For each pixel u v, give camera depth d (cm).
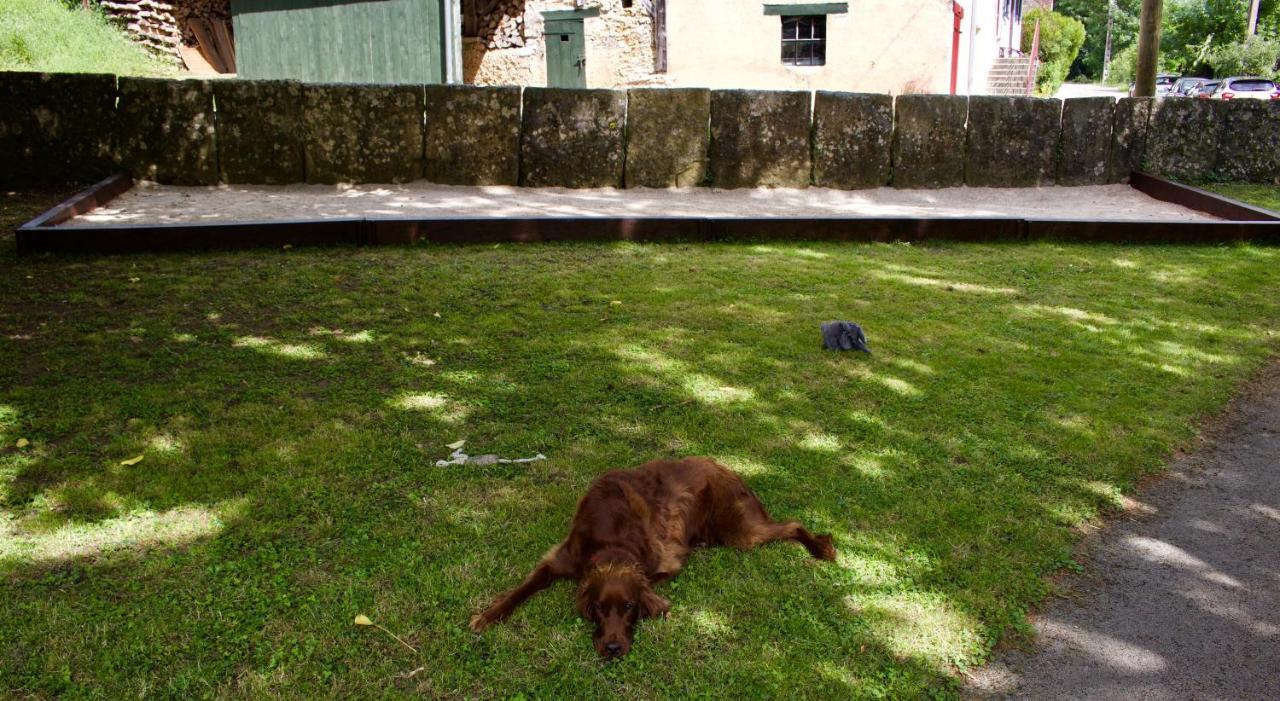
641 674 337
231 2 1950
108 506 439
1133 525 466
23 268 808
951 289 859
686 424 548
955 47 2056
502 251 938
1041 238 1066
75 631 349
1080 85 6147
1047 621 385
